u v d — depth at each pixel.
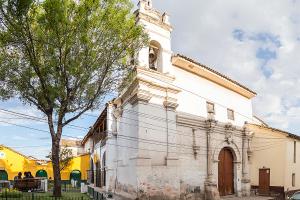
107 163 26.62
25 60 15.26
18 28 14.08
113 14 15.41
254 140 28.47
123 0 15.70
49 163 44.75
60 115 15.52
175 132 21.02
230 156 26.34
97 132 34.50
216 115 24.95
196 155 22.34
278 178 26.81
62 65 15.05
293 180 27.95
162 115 20.59
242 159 27.20
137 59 20.00
